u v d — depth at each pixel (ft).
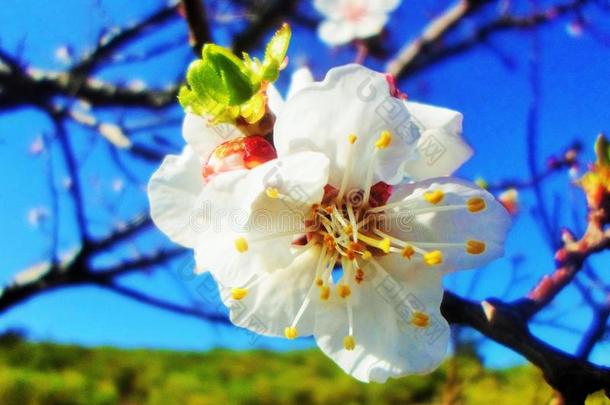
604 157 0.26
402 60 0.45
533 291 0.24
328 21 0.39
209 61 0.20
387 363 0.20
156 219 0.20
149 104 0.45
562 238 0.26
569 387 0.21
